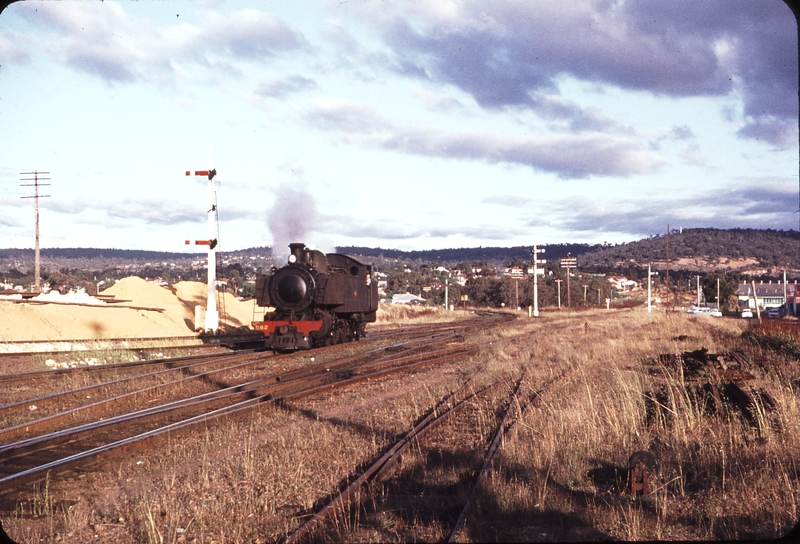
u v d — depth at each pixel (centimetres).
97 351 2069
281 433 1020
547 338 2934
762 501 682
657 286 17975
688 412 989
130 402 1309
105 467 850
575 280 12950
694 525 631
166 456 892
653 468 748
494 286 12056
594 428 955
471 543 572
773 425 909
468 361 2075
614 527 624
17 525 645
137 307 3319
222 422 1099
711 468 800
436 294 12888
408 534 601
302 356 2177
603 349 2269
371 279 3016
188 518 667
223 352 2258
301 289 2308
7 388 1438
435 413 1141
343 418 1132
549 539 590
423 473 797
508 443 901
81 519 662
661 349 2248
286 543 576
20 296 3180
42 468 806
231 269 12500
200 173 3162
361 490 716
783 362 1742
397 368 1805
